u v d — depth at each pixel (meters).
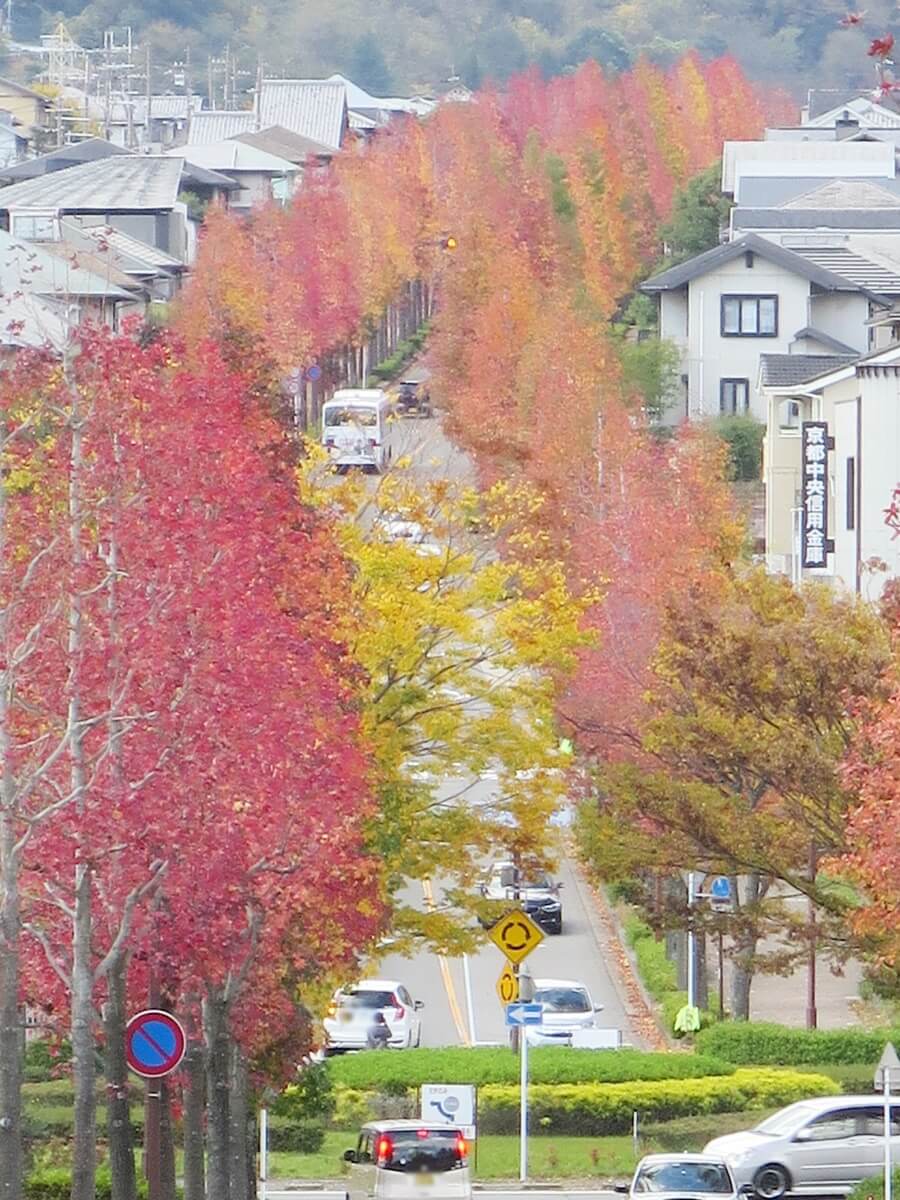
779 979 148.62
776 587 103.69
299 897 74.06
